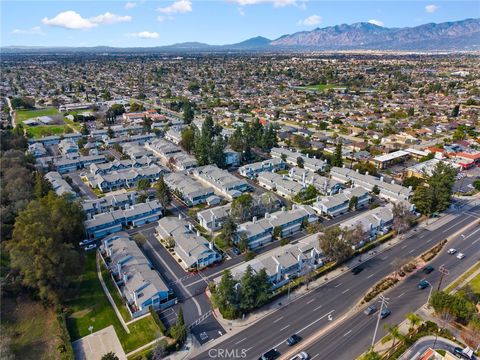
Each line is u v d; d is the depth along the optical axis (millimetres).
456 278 91062
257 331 73688
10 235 100062
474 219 123062
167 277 90875
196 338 71688
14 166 130500
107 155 184625
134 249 96562
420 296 84375
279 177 148500
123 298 81875
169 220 112625
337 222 119500
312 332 73500
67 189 133375
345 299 83438
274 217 112125
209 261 95938
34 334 72812
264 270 80750
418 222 120938
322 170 163625
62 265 79188
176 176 148750
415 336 70812
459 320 75875
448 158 175125
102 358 61625
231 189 140125
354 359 66688
